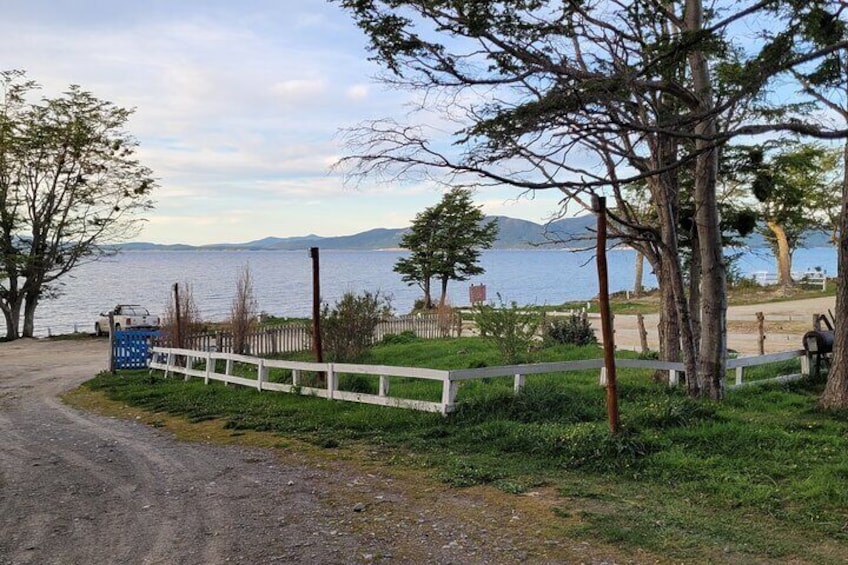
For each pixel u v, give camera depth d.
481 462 8.21
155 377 17.81
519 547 5.54
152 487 7.55
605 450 8.00
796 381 13.95
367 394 12.16
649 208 17.22
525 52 9.23
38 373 20.97
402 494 7.11
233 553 5.50
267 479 7.81
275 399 13.00
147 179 41.53
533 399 10.64
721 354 11.91
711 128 10.89
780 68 7.62
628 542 5.57
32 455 9.29
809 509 6.20
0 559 5.41
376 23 9.48
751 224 14.66
